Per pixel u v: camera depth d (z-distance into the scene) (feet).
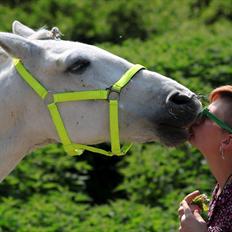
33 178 39.81
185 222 19.30
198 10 72.18
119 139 21.76
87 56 21.77
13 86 22.17
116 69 21.80
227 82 46.37
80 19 61.77
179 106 21.04
